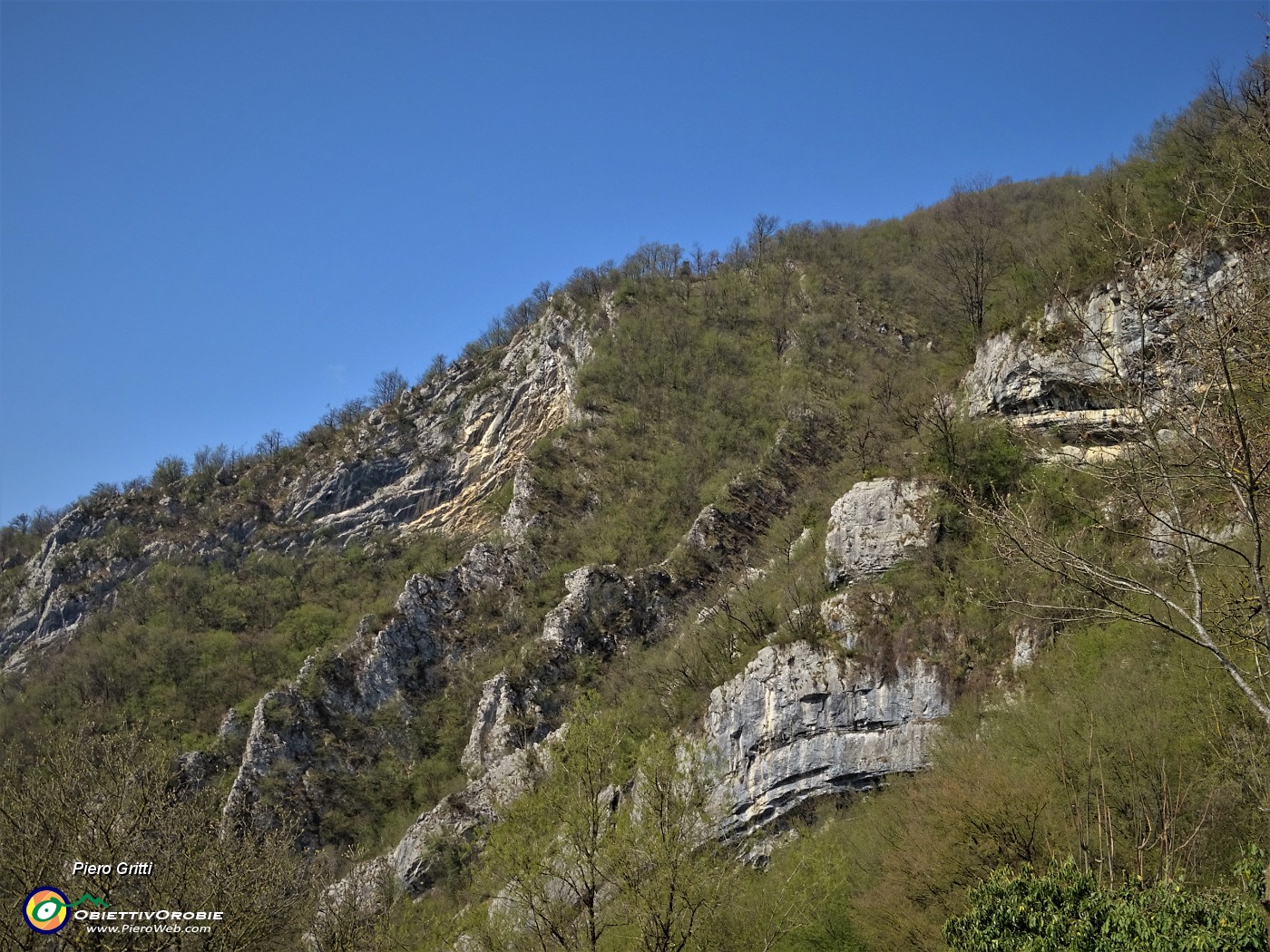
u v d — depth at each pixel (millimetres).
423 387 97875
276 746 56531
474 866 25484
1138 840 19422
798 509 56188
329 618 73812
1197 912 15000
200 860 25375
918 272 83688
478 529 80000
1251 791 19984
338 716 59062
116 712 64812
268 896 26562
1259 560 13133
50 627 83125
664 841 22062
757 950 22922
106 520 91938
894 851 25375
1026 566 18406
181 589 78000
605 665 56125
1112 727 23422
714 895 22031
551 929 21672
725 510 62312
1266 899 11500
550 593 63031
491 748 53688
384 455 89938
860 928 24922
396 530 84625
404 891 39625
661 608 58156
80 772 25828
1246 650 15703
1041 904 16500
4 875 23375
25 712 65938
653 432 74750
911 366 68000
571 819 22766
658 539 64500
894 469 43750
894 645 36406
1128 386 15508
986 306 56719
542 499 70625
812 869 24766
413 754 57344
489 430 88000
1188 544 15359
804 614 39281
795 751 36875
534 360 90375
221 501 91000
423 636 63094
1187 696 23266
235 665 68062
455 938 23141
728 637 44312
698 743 39125
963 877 22734
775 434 68188
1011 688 32531
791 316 83000
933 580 37656
